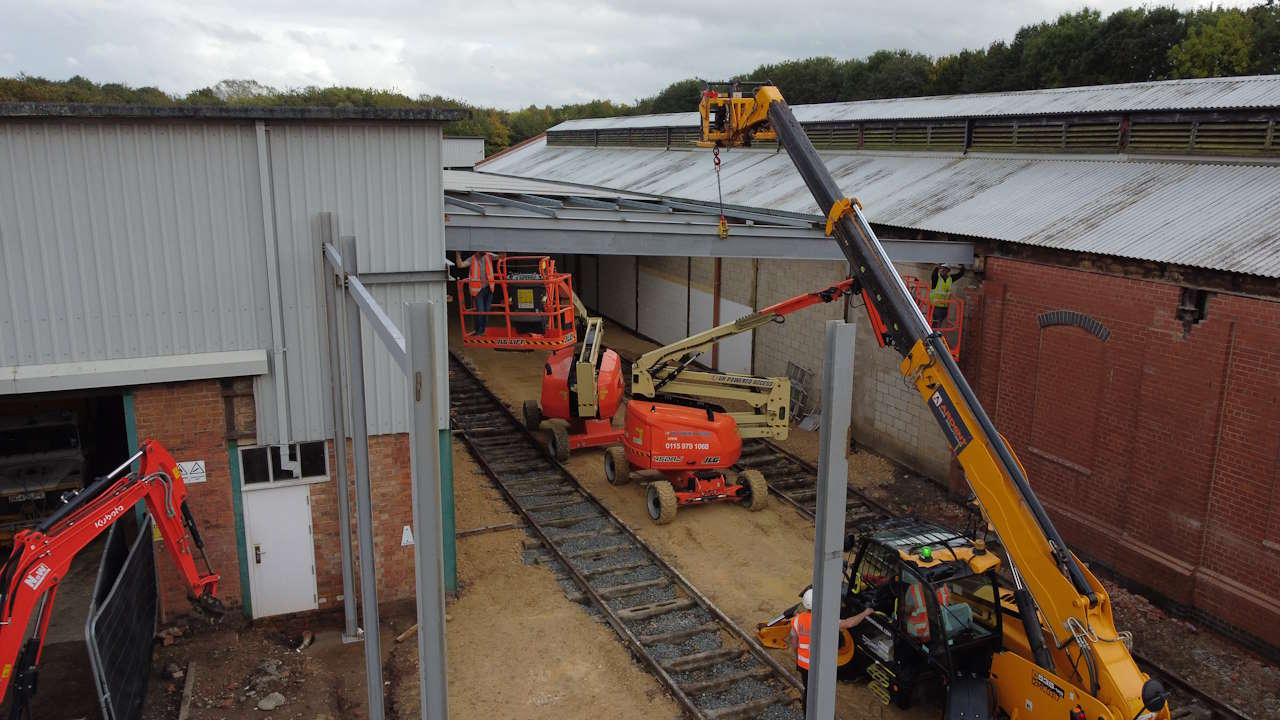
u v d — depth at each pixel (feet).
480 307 48.08
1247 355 35.65
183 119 32.17
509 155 159.12
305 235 34.50
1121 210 44.80
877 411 59.16
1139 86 54.75
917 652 30.60
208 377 34.01
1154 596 40.01
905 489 53.11
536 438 62.34
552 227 43.16
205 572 35.88
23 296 31.76
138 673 30.71
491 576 41.57
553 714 31.17
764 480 49.39
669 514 47.09
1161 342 39.09
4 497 42.83
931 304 49.67
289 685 32.60
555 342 47.91
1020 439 47.44
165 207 32.83
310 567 37.37
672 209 63.10
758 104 35.91
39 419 43.27
